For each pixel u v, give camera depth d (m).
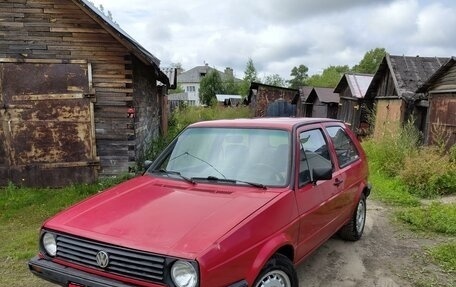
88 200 3.35
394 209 6.82
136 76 8.59
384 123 13.51
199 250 2.34
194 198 3.05
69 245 2.76
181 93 72.75
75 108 7.70
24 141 7.60
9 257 4.60
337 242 5.12
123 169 8.03
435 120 12.29
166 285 2.35
